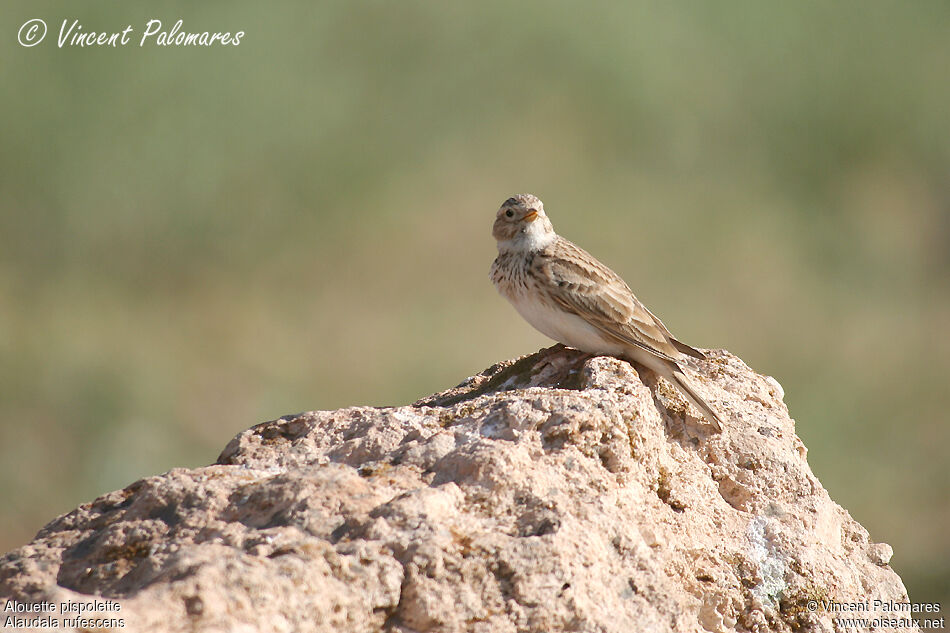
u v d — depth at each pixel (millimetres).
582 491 5137
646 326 7414
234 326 19453
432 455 5262
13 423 16219
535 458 5273
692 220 23016
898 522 16016
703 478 6027
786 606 5648
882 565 6449
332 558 4371
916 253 24250
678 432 6363
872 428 18297
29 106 19391
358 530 4656
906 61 25969
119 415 16781
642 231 22562
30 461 15875
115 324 18922
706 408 6367
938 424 18359
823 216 24562
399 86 22797
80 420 16562
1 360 16812
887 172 25516
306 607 4180
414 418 5746
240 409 17656
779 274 22297
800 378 19438
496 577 4570
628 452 5477
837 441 18016
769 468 6234
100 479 15969
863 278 22875
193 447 16891
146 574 4520
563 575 4625
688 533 5609
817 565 5812
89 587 4594
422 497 4758
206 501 4953
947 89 25953
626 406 5637
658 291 21234
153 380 17469
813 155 25094
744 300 21406
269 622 4074
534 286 7605
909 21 26453
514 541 4656
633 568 4918
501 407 5621
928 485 16844
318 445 5641
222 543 4500
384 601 4379
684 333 20281
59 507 15578
